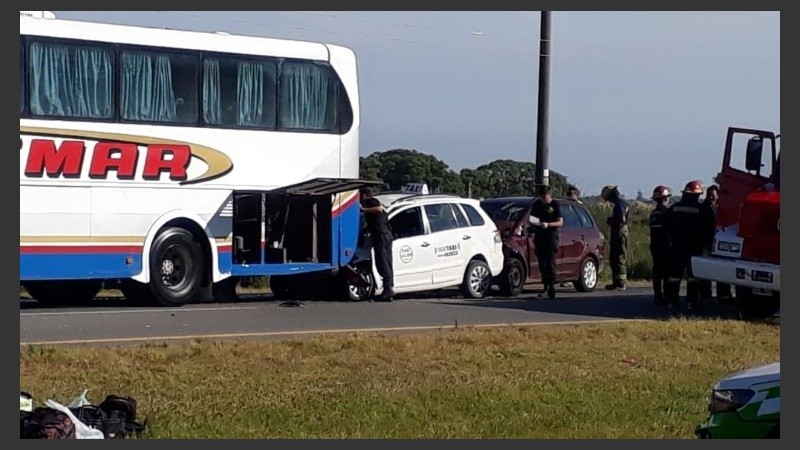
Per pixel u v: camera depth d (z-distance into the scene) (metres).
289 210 20.11
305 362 12.16
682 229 19.19
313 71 20.19
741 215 17.75
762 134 18.06
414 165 35.19
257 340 13.56
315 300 20.75
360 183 19.62
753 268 17.41
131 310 17.75
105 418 9.23
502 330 14.77
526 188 36.78
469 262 21.19
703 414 10.39
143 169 18.39
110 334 14.32
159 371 11.45
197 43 18.91
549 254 21.20
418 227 20.50
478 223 21.53
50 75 17.52
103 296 22.05
